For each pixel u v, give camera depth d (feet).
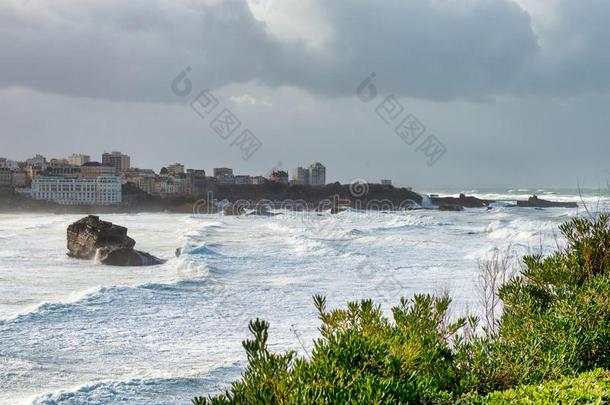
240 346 63.10
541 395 16.84
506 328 23.86
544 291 28.25
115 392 45.37
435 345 20.04
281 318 78.54
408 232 260.42
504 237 219.82
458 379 19.61
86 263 156.87
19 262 157.17
